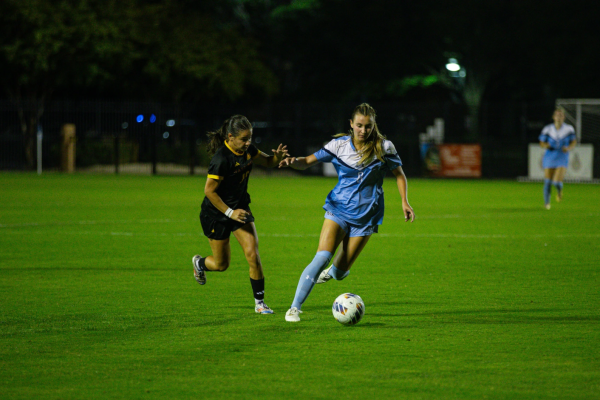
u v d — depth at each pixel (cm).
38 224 5422
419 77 16900
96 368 1939
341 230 2494
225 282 3206
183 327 2377
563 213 6469
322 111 14175
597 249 4288
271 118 14900
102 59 12731
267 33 17862
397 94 17150
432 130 13212
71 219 5778
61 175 11794
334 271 2597
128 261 3791
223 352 2088
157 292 2977
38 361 2000
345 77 17012
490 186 10181
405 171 12750
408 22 16762
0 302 2769
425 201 7756
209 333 2300
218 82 13975
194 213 6281
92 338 2238
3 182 10125
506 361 2005
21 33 12412
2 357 2034
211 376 1873
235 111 14538
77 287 3078
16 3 11931
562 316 2556
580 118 11400
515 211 6650
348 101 17288
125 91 14200
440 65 16975
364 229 2492
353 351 2100
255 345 2159
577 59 15362
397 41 16712
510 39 16075
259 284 2586
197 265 2762
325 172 12562
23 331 2322
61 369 1930
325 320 2486
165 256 3959
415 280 3275
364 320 2489
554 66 15662
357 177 2453
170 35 13925
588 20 15588
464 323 2445
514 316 2553
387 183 10806
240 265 3675
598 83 15525
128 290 3017
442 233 5044
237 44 14850
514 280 3278
